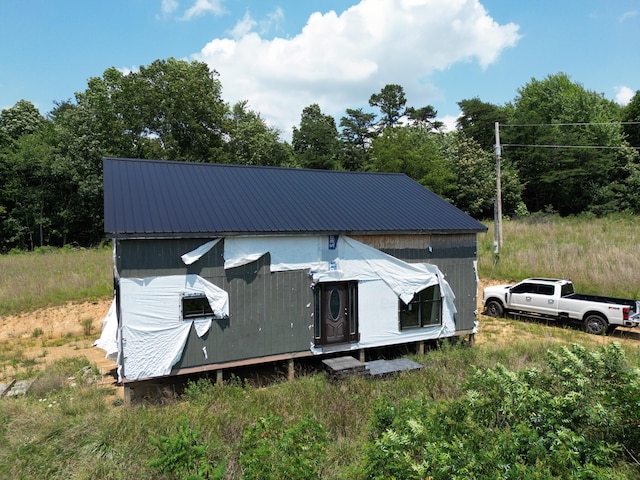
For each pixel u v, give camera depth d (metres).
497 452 4.66
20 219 36.06
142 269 8.93
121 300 8.77
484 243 24.69
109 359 11.82
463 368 9.66
